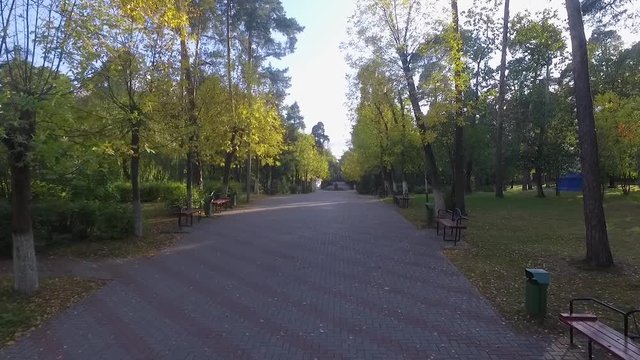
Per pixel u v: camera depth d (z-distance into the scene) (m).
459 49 18.75
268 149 31.16
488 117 39.34
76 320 7.14
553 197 35.00
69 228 13.88
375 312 7.43
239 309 7.63
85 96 10.87
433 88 18.44
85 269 10.62
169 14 14.06
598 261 10.64
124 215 14.61
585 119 10.74
